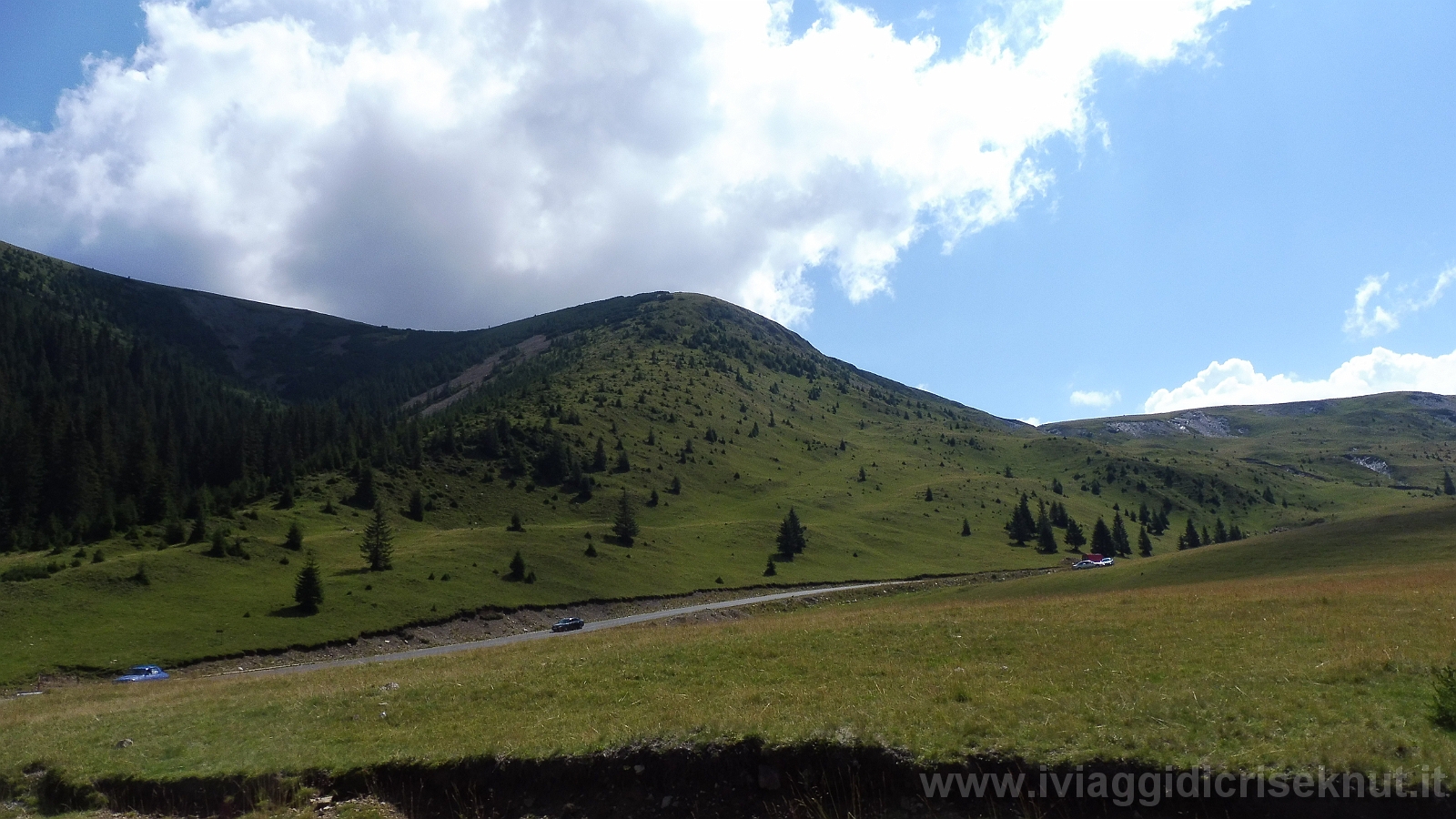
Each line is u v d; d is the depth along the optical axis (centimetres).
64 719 2572
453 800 1591
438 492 16925
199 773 1773
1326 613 2656
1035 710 1652
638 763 1554
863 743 1498
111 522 12494
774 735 1554
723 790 1491
